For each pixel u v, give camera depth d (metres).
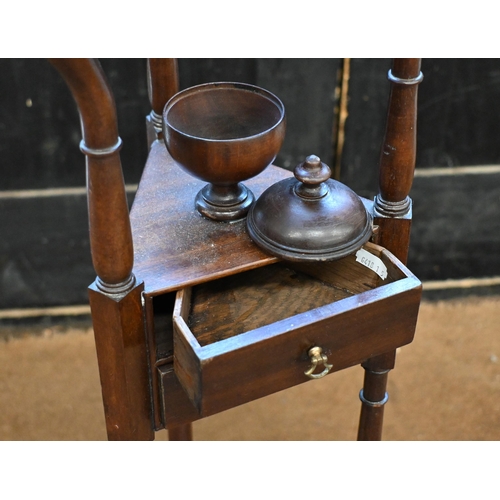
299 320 0.69
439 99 1.41
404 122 0.77
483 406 1.40
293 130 1.42
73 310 1.61
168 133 0.75
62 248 1.51
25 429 1.35
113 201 0.64
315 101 1.39
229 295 0.83
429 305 1.66
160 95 0.95
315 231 0.74
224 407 0.69
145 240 0.78
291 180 0.78
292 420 1.39
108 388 0.77
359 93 1.38
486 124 1.45
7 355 1.52
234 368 0.67
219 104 0.82
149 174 0.91
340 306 0.70
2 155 1.38
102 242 0.66
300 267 0.86
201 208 0.82
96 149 0.61
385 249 0.77
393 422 1.36
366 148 1.45
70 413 1.39
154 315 0.82
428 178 1.51
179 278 0.73
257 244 0.76
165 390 0.77
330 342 0.71
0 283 1.54
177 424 0.81
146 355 0.76
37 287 1.56
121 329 0.72
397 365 1.49
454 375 1.47
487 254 1.63
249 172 0.75
